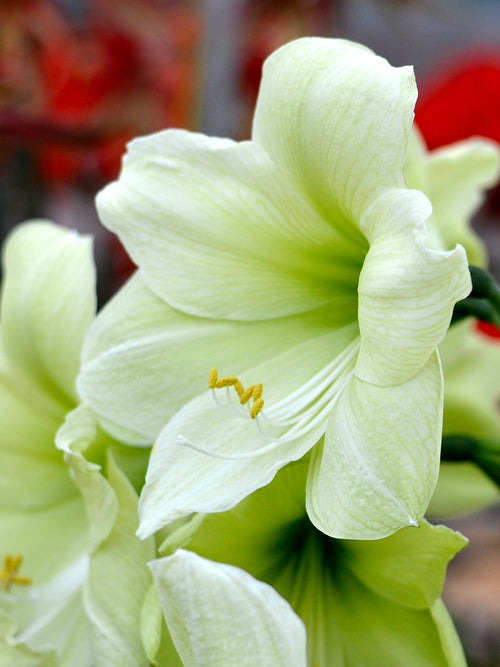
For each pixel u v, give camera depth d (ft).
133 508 2.02
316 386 2.03
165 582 1.78
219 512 1.94
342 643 2.03
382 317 1.86
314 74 1.95
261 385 1.98
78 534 2.28
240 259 2.11
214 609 1.78
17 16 2.95
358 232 2.04
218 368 2.09
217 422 2.02
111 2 2.92
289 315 2.13
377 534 1.84
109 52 2.89
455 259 1.79
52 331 2.20
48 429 2.33
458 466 2.34
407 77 1.88
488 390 2.43
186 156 2.07
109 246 2.97
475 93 2.74
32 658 2.11
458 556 2.87
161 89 2.88
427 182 2.15
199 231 2.08
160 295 2.09
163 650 1.93
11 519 2.31
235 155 2.04
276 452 1.98
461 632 2.68
